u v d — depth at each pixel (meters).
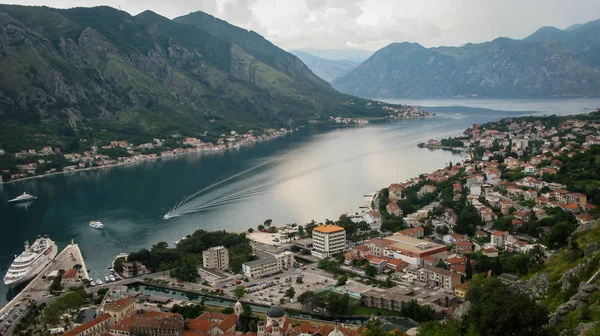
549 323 178.88
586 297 176.38
